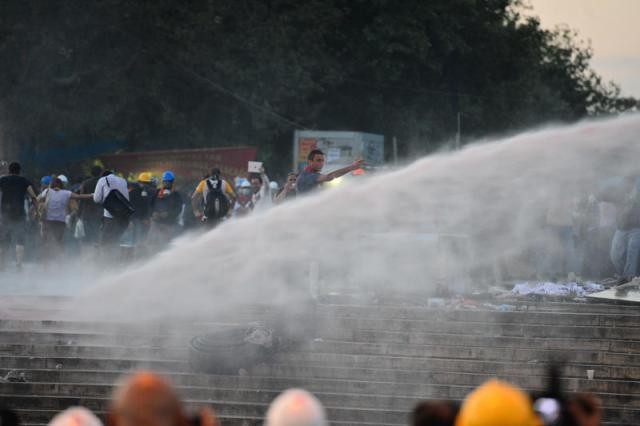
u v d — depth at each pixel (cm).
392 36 11556
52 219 4944
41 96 8869
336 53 11488
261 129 10188
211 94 10069
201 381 2928
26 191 4966
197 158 8288
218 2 9969
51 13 8838
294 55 10288
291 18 10681
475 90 13175
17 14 8769
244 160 8231
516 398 1225
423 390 2911
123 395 1228
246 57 10100
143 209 5009
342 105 11775
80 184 5666
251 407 2786
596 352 3047
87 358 3069
